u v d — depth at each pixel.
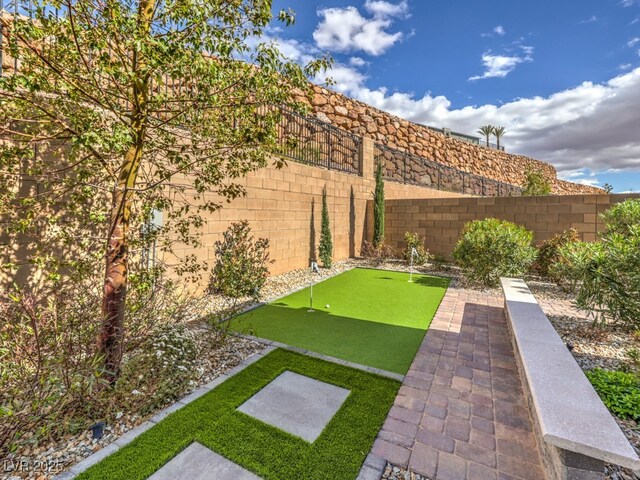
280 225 7.80
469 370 3.31
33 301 2.59
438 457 2.15
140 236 3.72
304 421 2.50
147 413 2.57
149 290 3.72
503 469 2.06
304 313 5.18
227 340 3.99
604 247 4.16
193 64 2.32
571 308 5.36
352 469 2.04
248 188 6.81
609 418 1.82
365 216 11.50
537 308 4.09
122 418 2.51
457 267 9.45
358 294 6.41
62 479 1.94
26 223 3.13
